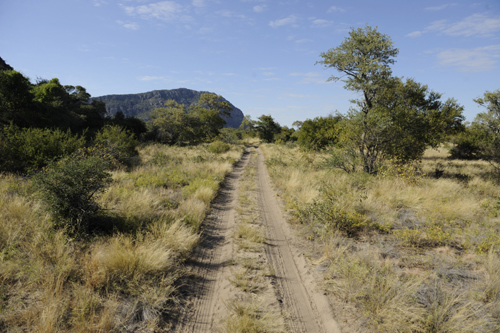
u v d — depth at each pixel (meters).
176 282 4.13
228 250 5.51
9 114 18.75
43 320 2.78
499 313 3.24
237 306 3.59
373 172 13.77
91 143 16.98
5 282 3.42
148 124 45.78
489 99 29.12
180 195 9.25
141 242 4.82
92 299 3.23
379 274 4.11
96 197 5.94
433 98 21.20
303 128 33.03
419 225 6.57
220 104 80.25
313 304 3.81
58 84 32.47
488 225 6.36
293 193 10.23
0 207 5.20
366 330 3.16
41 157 10.62
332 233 6.02
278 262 5.11
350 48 15.35
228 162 19.98
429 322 3.09
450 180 12.72
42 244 4.24
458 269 4.41
